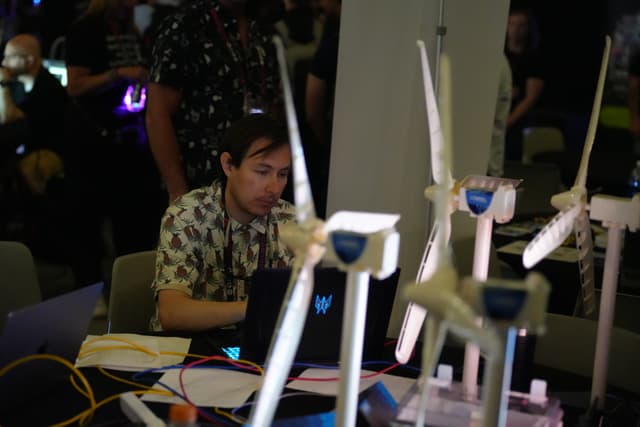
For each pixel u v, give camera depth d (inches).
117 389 65.4
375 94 106.0
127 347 74.5
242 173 85.9
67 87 157.1
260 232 91.4
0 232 182.7
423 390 36.9
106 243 201.6
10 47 165.9
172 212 88.5
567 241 126.9
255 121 87.0
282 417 60.9
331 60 152.3
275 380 40.8
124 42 156.0
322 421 55.3
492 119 110.1
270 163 85.3
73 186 167.6
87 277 173.6
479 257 57.7
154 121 124.0
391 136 105.0
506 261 116.7
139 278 93.6
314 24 179.5
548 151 188.5
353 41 107.5
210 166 125.3
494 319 35.5
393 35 103.4
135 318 92.9
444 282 35.4
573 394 70.2
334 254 41.4
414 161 103.3
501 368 40.3
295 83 177.9
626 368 80.7
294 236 41.9
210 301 84.7
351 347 42.6
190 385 66.3
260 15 137.2
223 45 123.8
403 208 104.4
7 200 180.5
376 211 107.3
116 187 164.7
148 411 58.4
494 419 40.8
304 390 66.6
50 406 61.4
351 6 107.0
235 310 81.1
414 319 57.8
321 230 41.6
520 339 68.9
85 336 70.1
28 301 88.6
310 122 157.4
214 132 124.5
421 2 100.0
